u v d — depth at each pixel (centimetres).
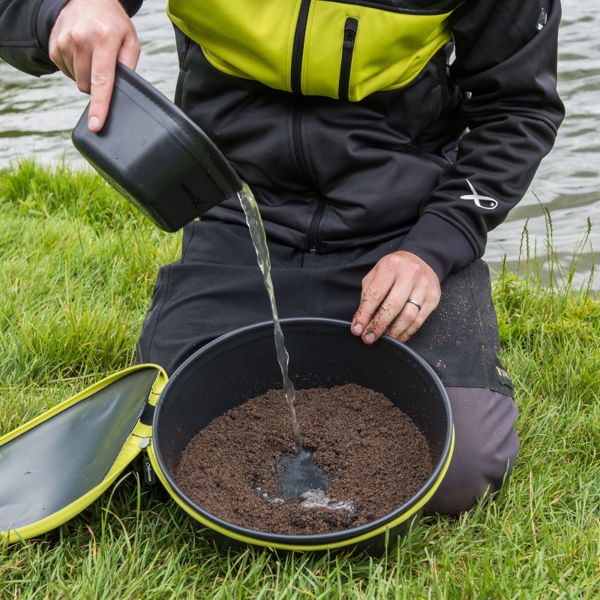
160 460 135
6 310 217
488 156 175
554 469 166
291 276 179
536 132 177
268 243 187
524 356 210
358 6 159
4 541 135
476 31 171
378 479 151
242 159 181
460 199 172
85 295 234
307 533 138
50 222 283
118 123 129
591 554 138
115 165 128
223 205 191
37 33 150
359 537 123
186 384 157
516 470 165
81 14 137
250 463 159
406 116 178
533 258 286
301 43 162
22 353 198
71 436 153
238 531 123
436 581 129
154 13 596
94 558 137
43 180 319
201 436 163
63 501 139
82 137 131
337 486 152
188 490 148
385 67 167
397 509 124
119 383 164
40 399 183
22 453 152
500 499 158
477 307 175
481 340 169
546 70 176
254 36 163
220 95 180
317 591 128
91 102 130
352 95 168
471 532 149
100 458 145
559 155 366
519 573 133
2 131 423
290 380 171
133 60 138
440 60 179
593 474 164
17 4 153
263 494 151
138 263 248
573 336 213
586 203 324
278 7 162
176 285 184
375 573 130
